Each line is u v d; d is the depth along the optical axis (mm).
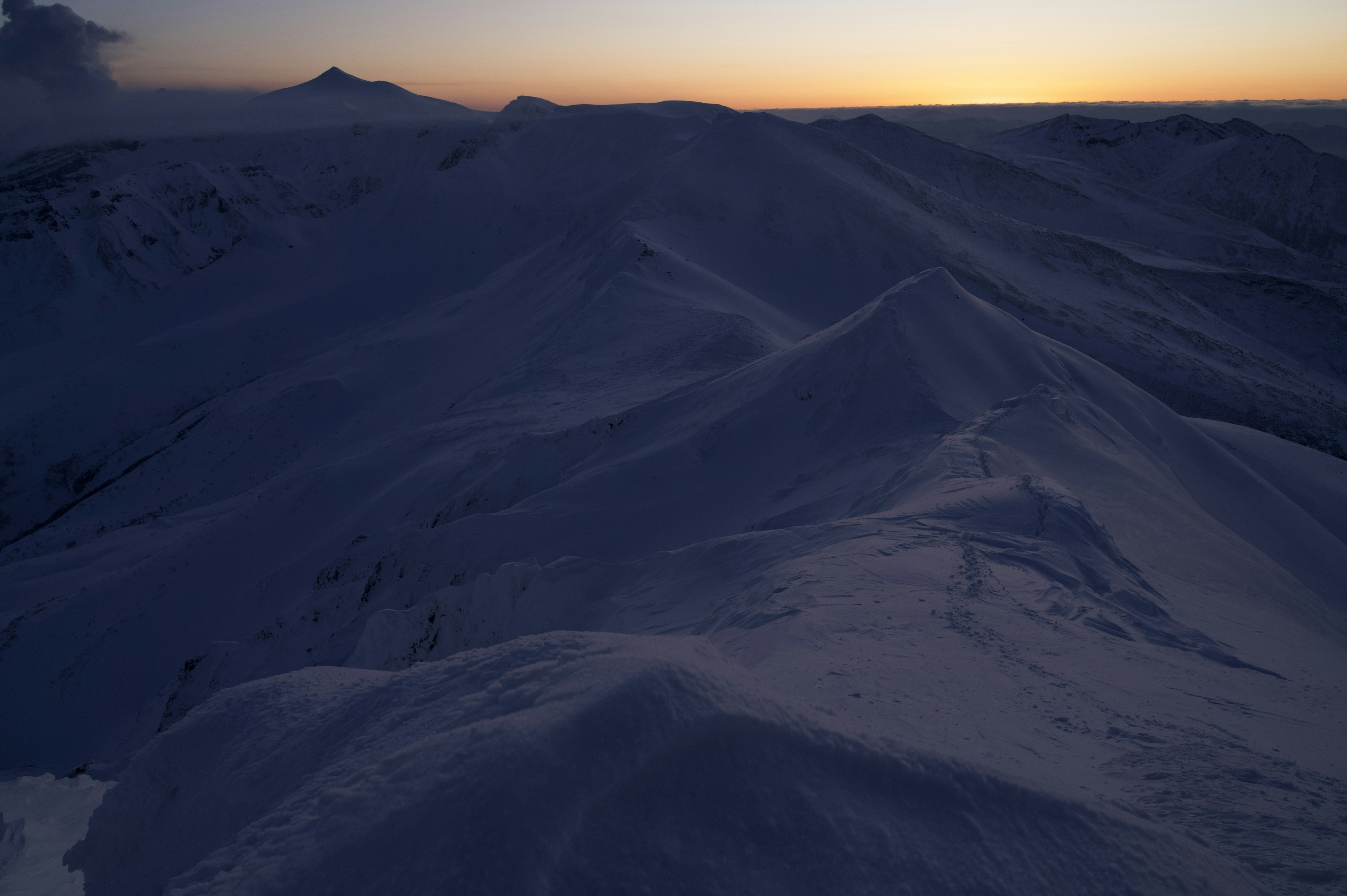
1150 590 10344
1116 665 6984
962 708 5578
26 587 50250
